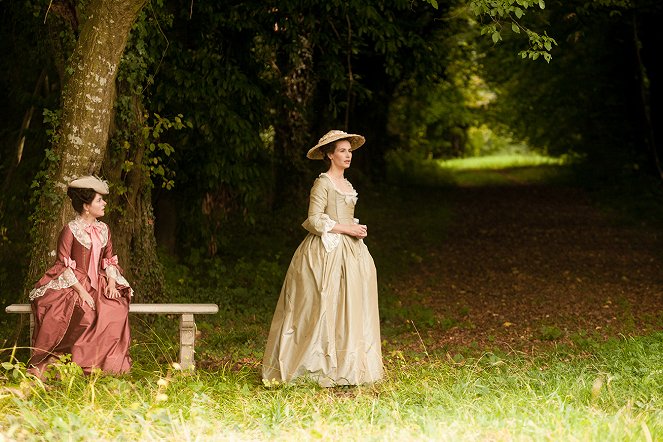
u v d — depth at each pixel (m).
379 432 5.77
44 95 13.95
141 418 5.69
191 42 12.80
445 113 41.72
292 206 20.98
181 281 12.92
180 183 13.83
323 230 7.71
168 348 9.09
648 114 29.14
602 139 32.66
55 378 7.67
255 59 13.64
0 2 12.68
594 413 6.10
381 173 33.78
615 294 14.00
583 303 13.21
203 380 7.59
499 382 7.31
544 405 6.28
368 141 32.34
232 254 16.48
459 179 42.19
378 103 29.23
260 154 17.20
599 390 6.68
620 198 29.27
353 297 7.67
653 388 7.07
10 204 13.49
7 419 5.79
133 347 9.20
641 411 6.22
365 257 7.90
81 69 8.46
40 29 11.10
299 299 7.69
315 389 7.33
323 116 23.27
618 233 22.45
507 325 11.45
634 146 31.94
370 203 28.34
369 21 13.98
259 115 13.61
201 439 5.55
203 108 12.74
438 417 6.12
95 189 8.04
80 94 8.48
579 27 18.11
